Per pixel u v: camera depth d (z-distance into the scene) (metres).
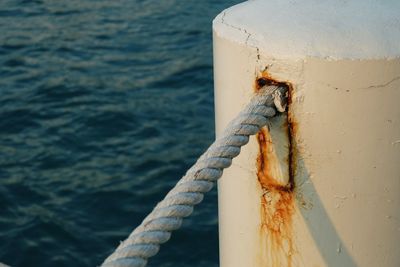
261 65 1.51
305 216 1.60
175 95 8.77
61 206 6.46
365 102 1.46
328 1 1.59
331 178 1.54
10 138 7.77
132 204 6.50
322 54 1.44
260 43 1.50
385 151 1.51
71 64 9.80
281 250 1.67
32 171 7.08
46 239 6.00
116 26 11.27
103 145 7.59
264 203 1.65
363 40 1.45
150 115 8.21
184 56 9.98
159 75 9.37
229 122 1.56
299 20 1.52
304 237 1.62
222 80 1.63
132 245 1.29
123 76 9.38
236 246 1.77
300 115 1.50
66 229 6.11
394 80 1.45
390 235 1.60
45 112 8.32
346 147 1.51
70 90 8.88
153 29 11.11
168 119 8.12
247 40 1.53
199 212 6.04
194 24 11.25
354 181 1.54
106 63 9.84
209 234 5.80
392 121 1.48
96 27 11.25
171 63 9.74
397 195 1.56
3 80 9.24
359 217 1.58
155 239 1.30
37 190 6.73
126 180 6.89
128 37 10.80
